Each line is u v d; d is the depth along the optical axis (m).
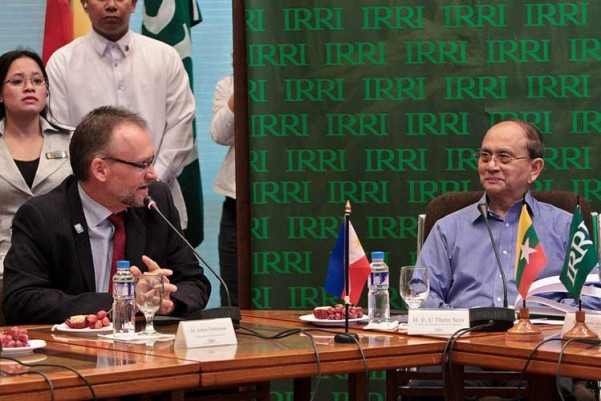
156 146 7.41
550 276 5.54
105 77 7.39
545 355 3.76
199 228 8.32
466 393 4.70
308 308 6.90
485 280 5.59
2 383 3.12
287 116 6.89
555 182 6.82
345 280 4.49
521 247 4.33
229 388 5.23
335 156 6.89
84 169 5.09
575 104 6.80
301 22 6.86
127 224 5.27
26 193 6.53
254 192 6.90
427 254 5.73
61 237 5.13
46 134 6.71
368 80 6.86
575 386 5.04
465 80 6.83
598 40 6.77
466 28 6.81
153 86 7.43
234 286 7.96
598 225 5.50
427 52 6.83
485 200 5.76
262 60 6.86
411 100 6.86
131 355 3.73
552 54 6.79
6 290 5.08
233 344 4.00
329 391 6.91
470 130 6.84
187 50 8.28
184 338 3.93
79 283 5.14
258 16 6.85
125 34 7.44
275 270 6.91
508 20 6.80
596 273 5.25
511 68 6.81
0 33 8.62
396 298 6.92
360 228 6.92
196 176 8.30
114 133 5.05
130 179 5.05
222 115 7.86
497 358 3.94
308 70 6.88
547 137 6.81
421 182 6.88
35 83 6.63
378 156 6.88
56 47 8.23
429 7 6.83
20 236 5.15
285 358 3.72
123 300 4.33
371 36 6.85
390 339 4.21
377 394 6.82
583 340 3.92
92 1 7.34
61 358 3.67
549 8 6.79
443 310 4.39
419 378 4.92
